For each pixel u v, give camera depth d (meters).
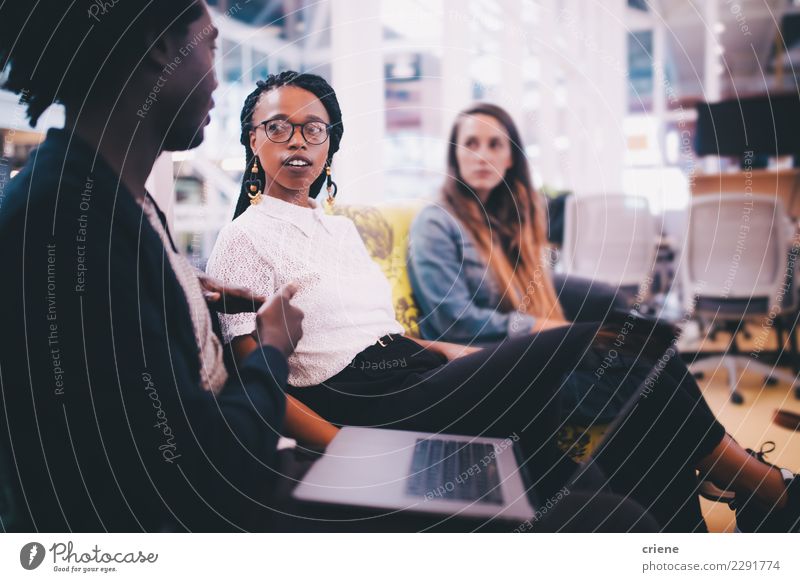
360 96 2.10
